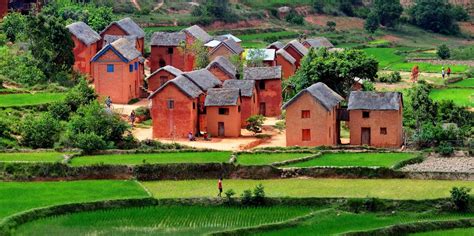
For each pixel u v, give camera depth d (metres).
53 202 118.62
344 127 189.38
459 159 148.38
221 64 195.00
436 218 117.19
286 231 110.00
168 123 169.88
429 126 167.62
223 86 183.50
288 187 130.38
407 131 173.25
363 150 154.38
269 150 153.00
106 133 155.88
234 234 108.00
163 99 169.50
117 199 120.25
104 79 190.50
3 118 162.12
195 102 171.12
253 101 185.25
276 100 194.12
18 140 155.75
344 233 108.25
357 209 120.19
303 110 163.50
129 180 134.62
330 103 164.50
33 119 160.25
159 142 160.25
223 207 120.44
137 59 196.62
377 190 127.81
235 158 142.88
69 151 147.88
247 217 115.81
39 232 108.25
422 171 137.12
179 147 157.38
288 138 165.00
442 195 124.00
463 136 164.38
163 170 137.12
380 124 164.25
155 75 193.75
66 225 111.31
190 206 120.50
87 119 157.38
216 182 134.75
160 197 122.50
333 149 156.50
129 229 109.69
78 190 126.50
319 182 134.12
